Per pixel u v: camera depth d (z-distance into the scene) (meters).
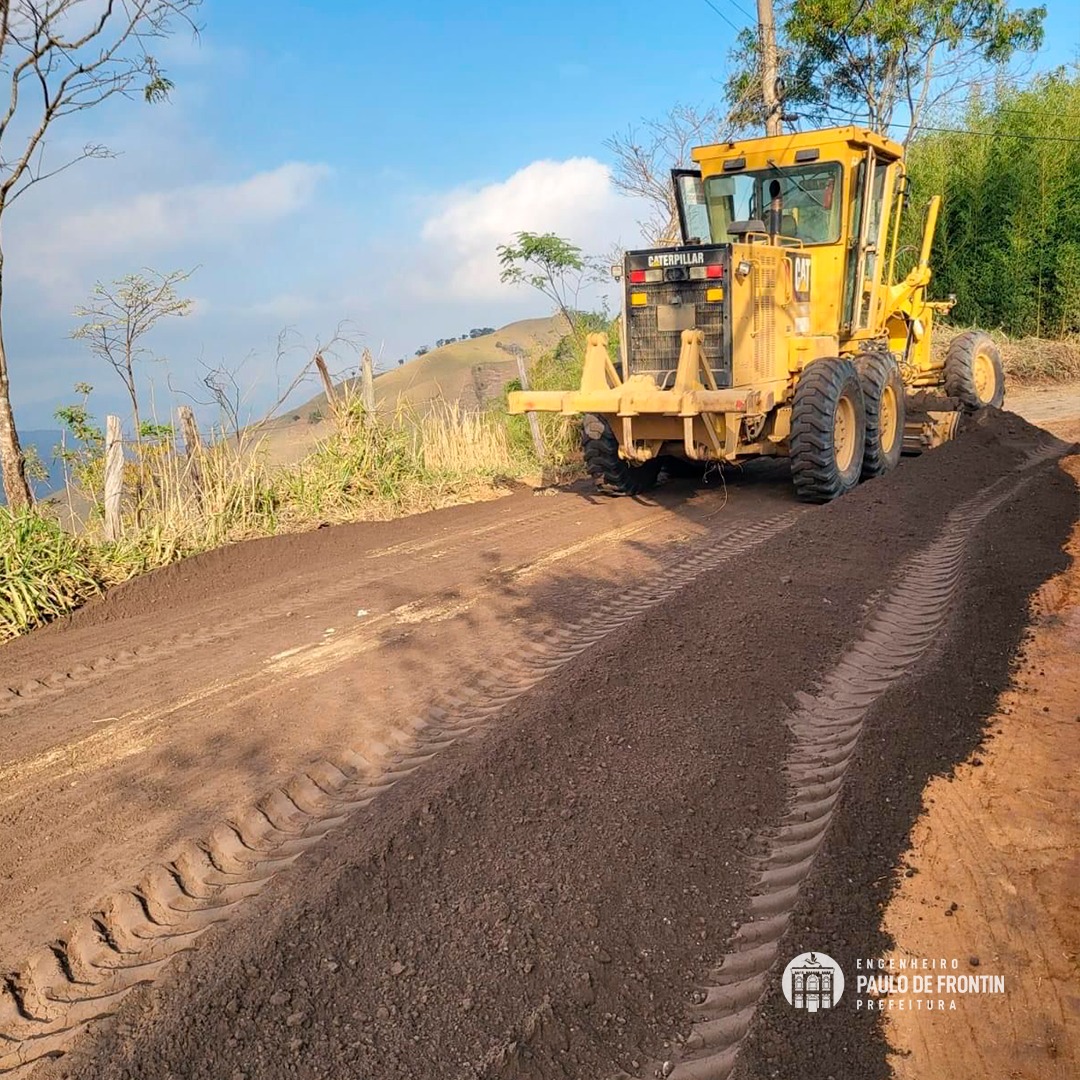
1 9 7.98
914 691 4.55
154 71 8.77
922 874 3.40
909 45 19.28
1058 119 18.66
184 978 2.93
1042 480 8.53
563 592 6.81
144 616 7.12
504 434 12.52
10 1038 2.87
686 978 3.05
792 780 4.09
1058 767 3.95
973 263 19.55
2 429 8.37
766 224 9.52
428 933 3.16
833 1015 2.83
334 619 6.60
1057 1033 2.76
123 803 4.23
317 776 4.37
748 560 6.61
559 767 4.04
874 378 9.38
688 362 8.12
